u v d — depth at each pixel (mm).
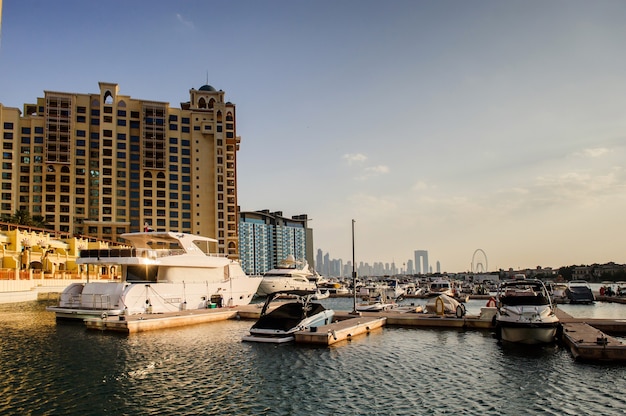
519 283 28141
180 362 20750
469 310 49938
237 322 35281
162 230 130875
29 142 121625
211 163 138625
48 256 82625
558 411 14148
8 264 71125
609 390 16109
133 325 29422
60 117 122750
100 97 129625
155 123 133375
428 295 71312
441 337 27984
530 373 18547
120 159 130125
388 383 17328
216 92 150500
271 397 15648
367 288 84500
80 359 21438
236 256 133375
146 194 131125
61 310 34469
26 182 120312
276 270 75500
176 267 38625
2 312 44312
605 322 28469
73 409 14492
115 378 18047
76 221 122812
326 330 26094
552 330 23812
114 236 125188
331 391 16328
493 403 14914
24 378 18078
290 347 24266
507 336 24703
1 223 77875
